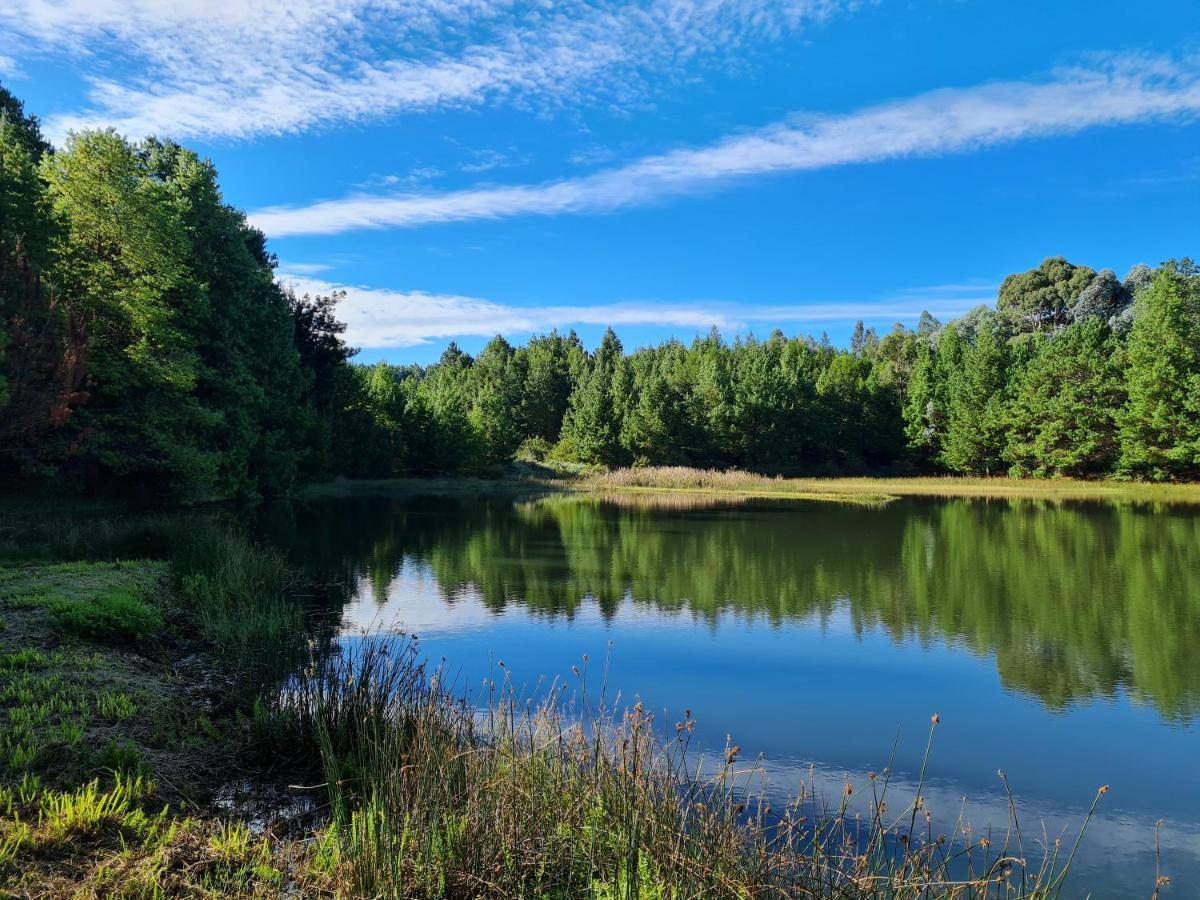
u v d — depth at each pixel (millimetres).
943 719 8898
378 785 5367
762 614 14211
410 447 60312
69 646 8688
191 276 26891
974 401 64000
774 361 88938
